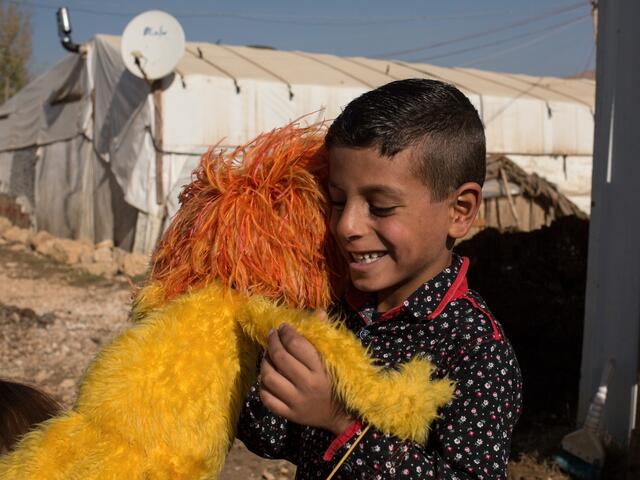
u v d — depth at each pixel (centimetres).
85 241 1496
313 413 113
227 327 127
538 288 644
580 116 1678
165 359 123
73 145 1541
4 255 1467
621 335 403
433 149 120
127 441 119
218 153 145
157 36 1188
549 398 502
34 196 1759
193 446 120
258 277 131
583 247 697
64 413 129
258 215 131
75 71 1487
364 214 122
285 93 1345
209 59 1430
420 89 125
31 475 118
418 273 130
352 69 1628
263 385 115
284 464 442
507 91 1681
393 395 110
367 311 135
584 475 394
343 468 117
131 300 146
